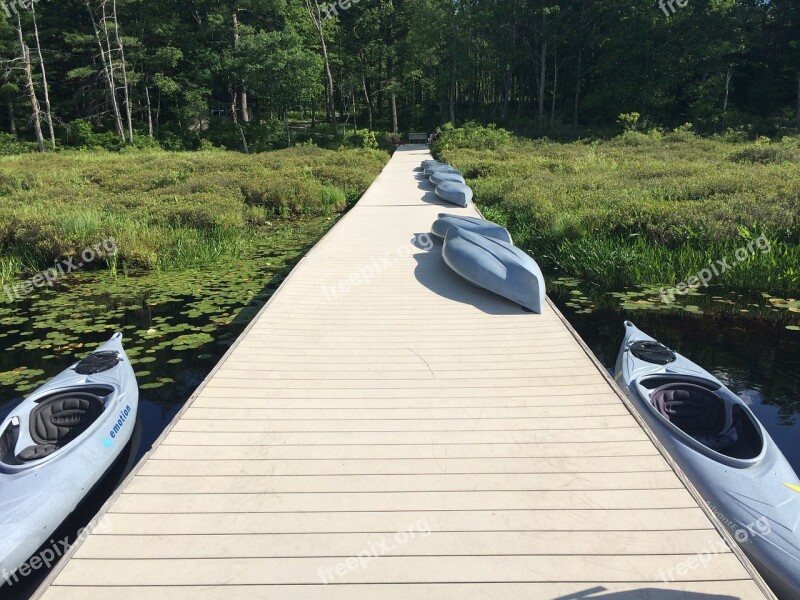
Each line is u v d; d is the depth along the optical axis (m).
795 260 6.28
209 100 32.66
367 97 38.16
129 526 2.15
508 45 34.28
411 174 16.56
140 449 3.47
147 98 29.86
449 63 36.81
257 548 2.04
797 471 3.14
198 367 4.57
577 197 9.75
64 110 31.86
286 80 27.77
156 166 16.61
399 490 2.38
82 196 11.58
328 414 3.04
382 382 3.43
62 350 4.93
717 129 29.84
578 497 2.32
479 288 5.41
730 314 5.64
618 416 2.99
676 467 2.50
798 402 3.90
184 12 31.95
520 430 2.87
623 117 28.77
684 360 3.71
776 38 32.78
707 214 7.50
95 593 1.84
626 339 4.04
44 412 3.18
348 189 14.10
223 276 7.27
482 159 18.45
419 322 4.52
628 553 2.01
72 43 27.73
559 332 4.26
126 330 5.38
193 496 2.34
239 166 16.58
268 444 2.74
